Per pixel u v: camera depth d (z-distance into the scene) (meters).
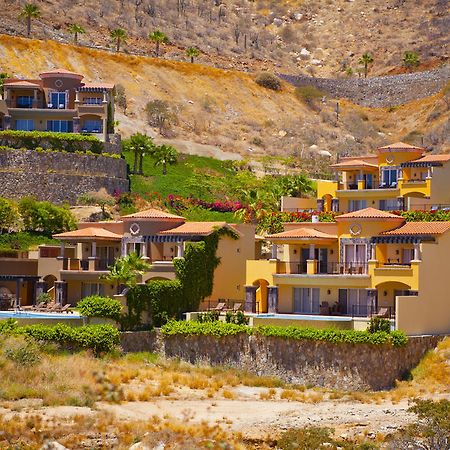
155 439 161.38
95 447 158.25
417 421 173.75
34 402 187.00
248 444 168.00
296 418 187.75
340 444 160.75
